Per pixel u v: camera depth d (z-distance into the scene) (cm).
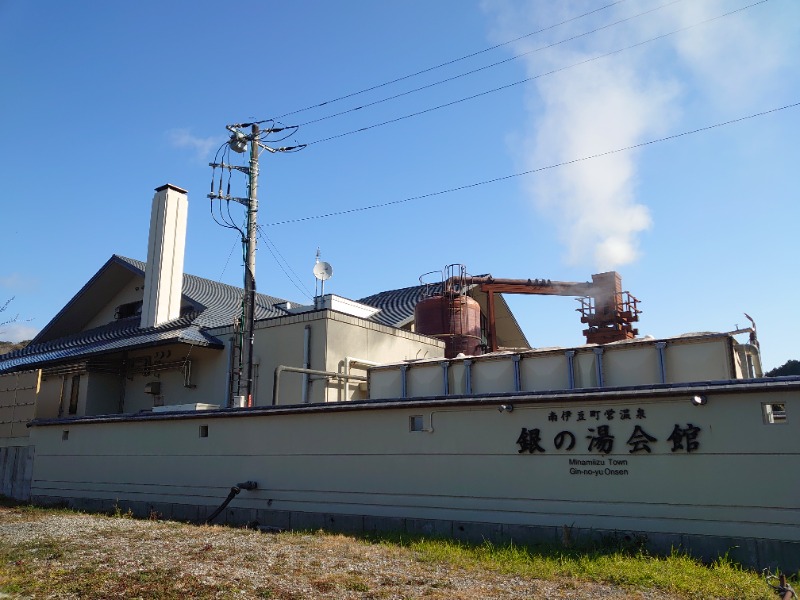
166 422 1670
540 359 1431
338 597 764
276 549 1037
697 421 982
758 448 934
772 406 1005
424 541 1102
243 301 1830
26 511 1697
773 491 913
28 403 2156
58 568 912
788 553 888
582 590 789
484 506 1144
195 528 1306
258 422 1485
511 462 1131
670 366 1284
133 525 1355
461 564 929
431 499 1204
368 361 1986
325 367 1853
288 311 2406
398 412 1277
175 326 2223
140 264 2605
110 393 2353
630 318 2689
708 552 938
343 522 1302
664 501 987
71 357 2353
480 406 1178
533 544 1055
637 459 1020
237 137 1912
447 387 1554
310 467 1377
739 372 1344
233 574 866
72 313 2847
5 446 2177
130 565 923
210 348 2077
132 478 1708
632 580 820
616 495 1027
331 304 2341
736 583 802
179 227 2456
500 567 909
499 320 3178
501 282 2811
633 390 1029
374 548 1051
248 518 1442
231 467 1508
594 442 1059
